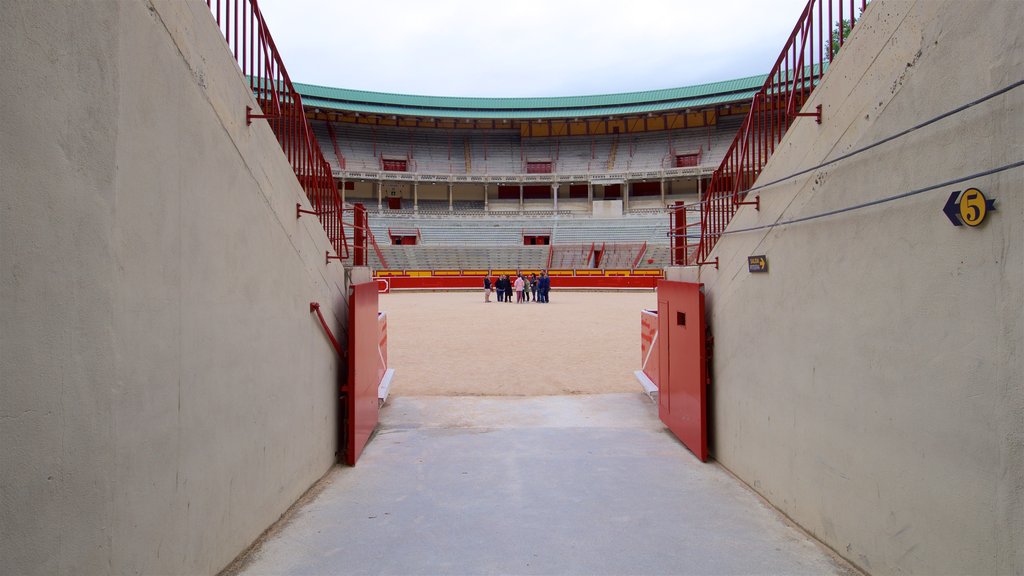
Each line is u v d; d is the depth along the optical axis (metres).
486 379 9.80
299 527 3.84
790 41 4.41
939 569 2.54
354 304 5.35
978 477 2.32
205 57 2.90
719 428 5.37
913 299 2.71
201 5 2.87
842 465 3.32
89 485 1.99
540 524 3.93
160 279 2.46
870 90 3.06
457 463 5.36
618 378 9.88
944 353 2.51
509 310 24.92
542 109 62.31
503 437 6.28
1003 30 2.20
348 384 5.40
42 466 1.77
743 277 4.82
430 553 3.47
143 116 2.32
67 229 1.88
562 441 6.12
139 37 2.29
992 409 2.25
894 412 2.85
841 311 3.33
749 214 4.72
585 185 58.28
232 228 3.20
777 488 4.19
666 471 5.12
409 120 61.03
